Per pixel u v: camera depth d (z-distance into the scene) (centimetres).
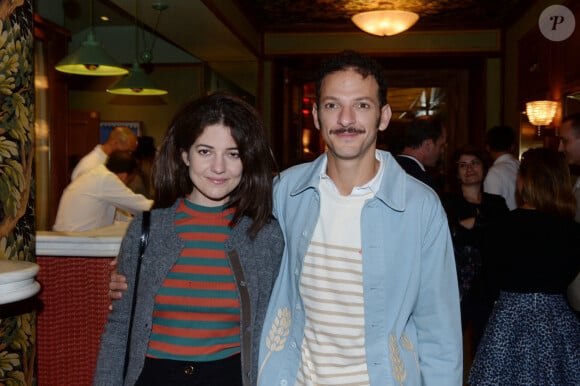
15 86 177
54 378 239
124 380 140
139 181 526
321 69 140
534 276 221
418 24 665
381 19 517
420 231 137
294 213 150
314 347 142
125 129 426
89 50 391
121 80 491
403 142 313
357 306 139
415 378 141
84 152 719
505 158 400
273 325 150
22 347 186
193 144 142
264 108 695
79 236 236
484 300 281
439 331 139
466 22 657
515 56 618
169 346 137
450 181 366
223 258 143
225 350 140
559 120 464
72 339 240
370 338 138
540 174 224
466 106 737
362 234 139
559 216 222
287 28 682
